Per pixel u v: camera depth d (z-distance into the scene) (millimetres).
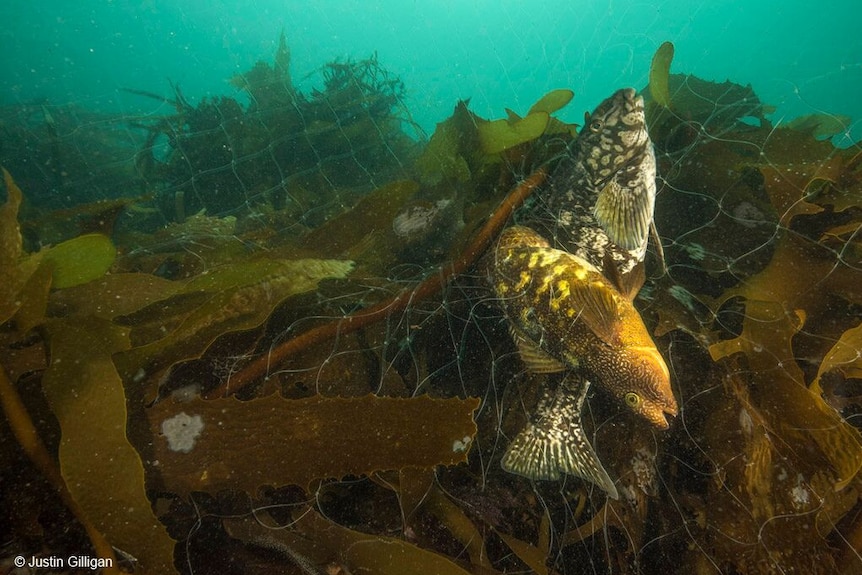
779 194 541
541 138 694
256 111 1390
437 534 427
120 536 289
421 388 512
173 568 288
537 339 481
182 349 404
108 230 538
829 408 415
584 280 459
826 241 523
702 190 618
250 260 535
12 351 355
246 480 345
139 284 431
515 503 465
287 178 1133
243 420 353
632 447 493
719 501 444
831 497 410
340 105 1416
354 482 416
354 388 475
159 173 1320
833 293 485
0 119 1830
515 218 590
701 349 506
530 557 427
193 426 351
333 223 561
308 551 367
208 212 1205
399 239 629
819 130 769
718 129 752
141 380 385
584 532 456
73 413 314
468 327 539
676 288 546
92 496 293
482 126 648
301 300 503
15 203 387
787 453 426
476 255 536
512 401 515
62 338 350
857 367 454
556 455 475
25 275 371
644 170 560
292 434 352
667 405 409
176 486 339
